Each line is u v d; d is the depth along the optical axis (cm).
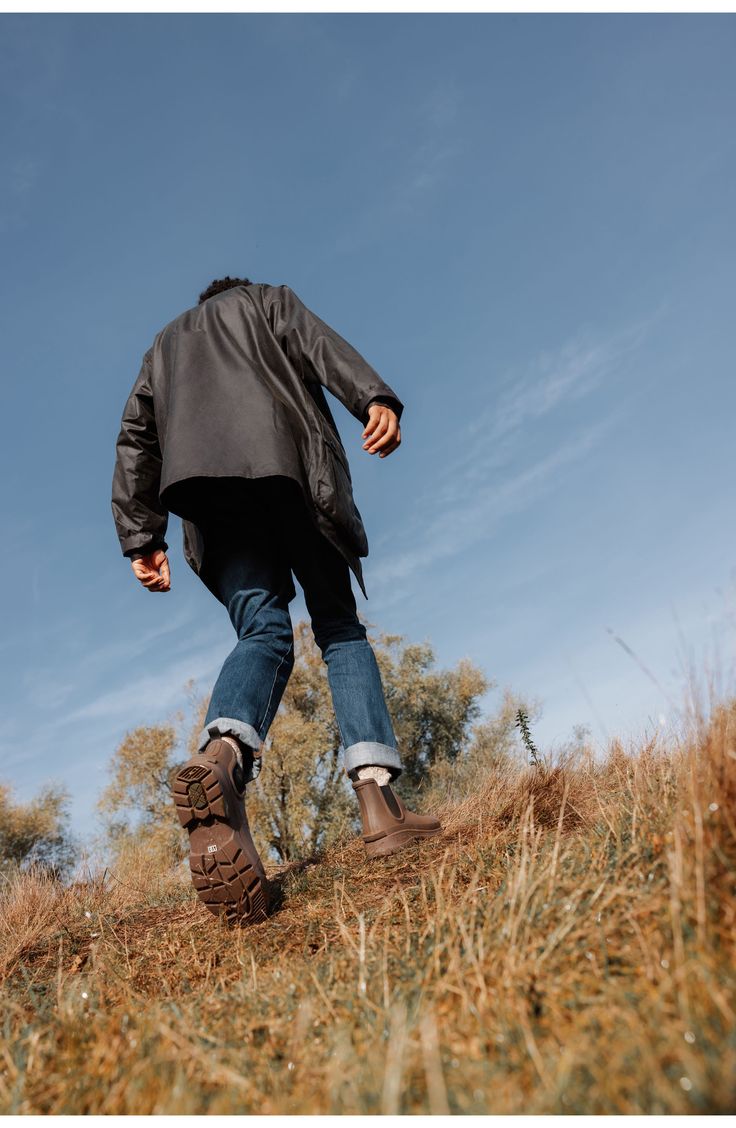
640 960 90
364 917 151
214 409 208
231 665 197
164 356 232
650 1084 62
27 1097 85
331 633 227
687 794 120
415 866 188
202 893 169
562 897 117
